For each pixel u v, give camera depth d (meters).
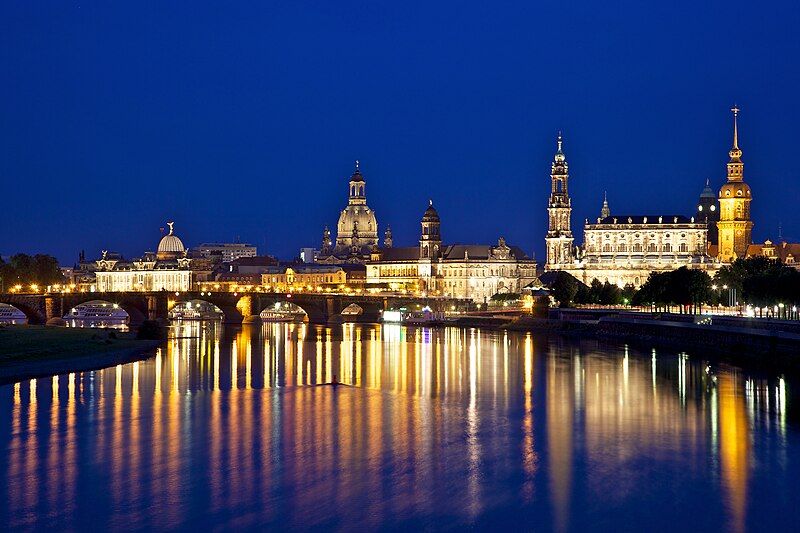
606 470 107.25
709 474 105.19
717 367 192.88
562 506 95.50
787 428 127.38
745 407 143.12
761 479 103.12
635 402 149.50
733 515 92.50
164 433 127.31
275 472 107.81
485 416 139.25
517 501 97.06
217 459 113.44
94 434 126.69
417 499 98.00
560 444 119.50
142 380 181.00
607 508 94.75
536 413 141.38
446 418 138.00
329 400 155.38
